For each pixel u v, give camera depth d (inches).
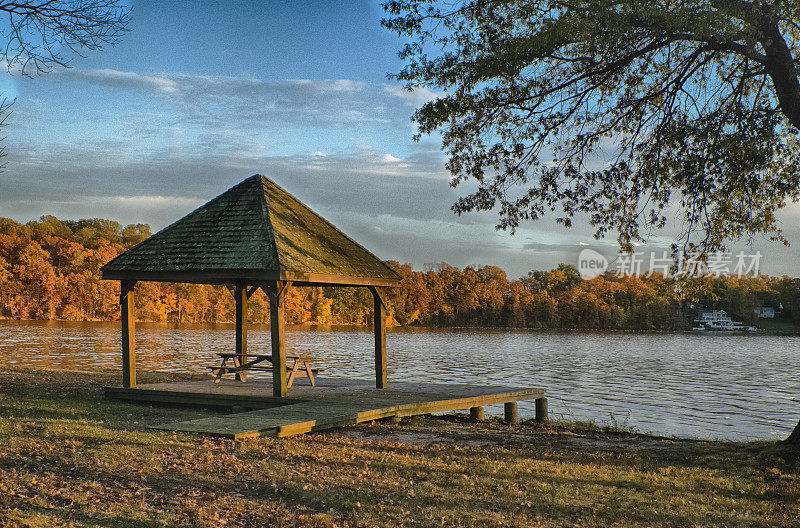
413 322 5004.9
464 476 348.2
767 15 415.5
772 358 2166.6
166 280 597.9
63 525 239.6
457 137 527.8
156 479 308.8
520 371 1487.5
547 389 1114.1
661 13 402.9
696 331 4598.9
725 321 4704.7
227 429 427.8
